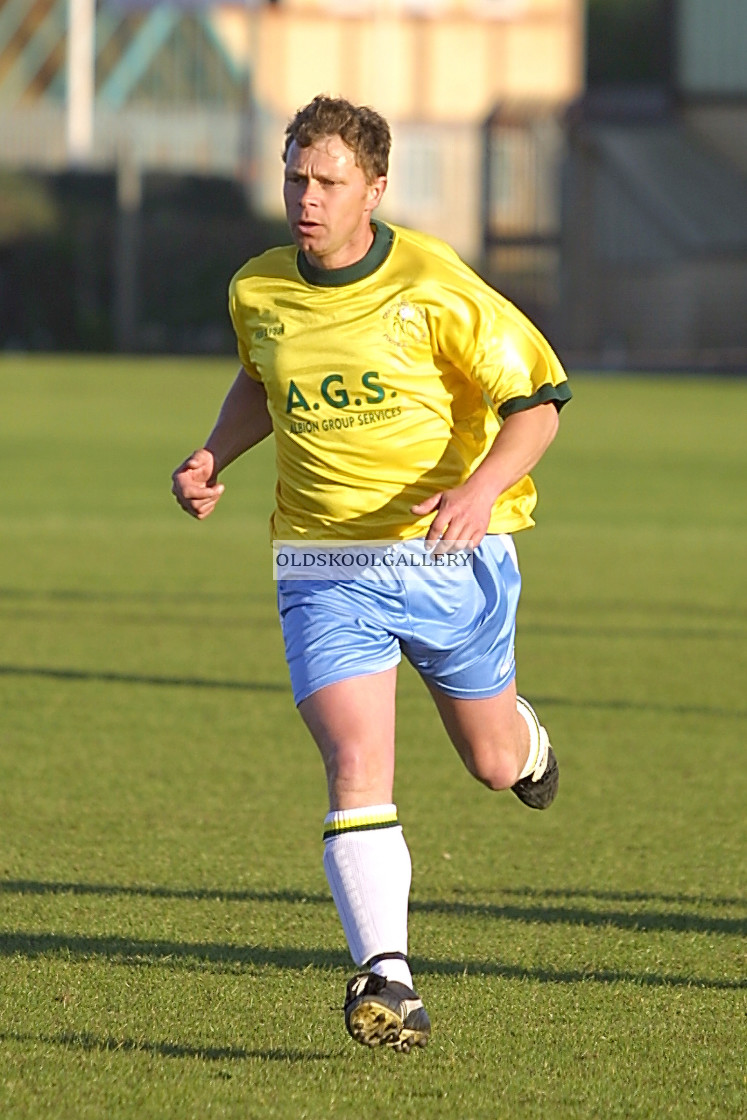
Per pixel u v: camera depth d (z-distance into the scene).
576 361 189.88
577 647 38.84
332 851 14.73
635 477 80.56
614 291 199.00
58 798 24.94
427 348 15.30
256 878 21.05
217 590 46.59
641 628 41.53
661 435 103.88
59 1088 14.05
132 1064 14.66
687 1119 13.75
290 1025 15.80
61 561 51.78
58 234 198.00
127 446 91.62
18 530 58.91
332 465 15.55
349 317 15.26
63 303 198.62
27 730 29.56
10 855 21.84
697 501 71.25
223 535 58.72
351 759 14.92
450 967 17.69
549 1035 15.68
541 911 19.86
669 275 195.38
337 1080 14.41
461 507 14.52
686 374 173.38
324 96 15.26
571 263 198.75
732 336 193.88
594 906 20.11
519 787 18.05
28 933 18.56
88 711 31.27
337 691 15.24
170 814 24.19
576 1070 14.79
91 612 42.56
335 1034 15.59
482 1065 14.88
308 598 15.69
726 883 21.20
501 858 22.30
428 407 15.47
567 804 25.38
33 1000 16.33
